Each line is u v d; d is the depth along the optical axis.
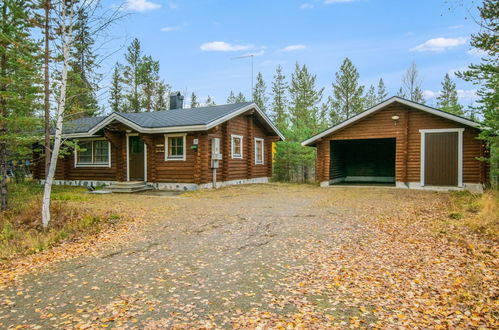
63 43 7.37
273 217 8.10
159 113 17.72
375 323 3.09
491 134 10.71
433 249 5.30
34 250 6.00
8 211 8.98
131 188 13.84
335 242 5.85
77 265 5.02
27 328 3.11
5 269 5.02
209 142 14.62
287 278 4.26
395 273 4.36
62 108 7.54
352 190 14.13
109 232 7.02
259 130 18.91
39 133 10.02
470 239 5.64
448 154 13.78
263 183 17.75
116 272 4.64
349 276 4.29
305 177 28.16
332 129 15.91
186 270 4.63
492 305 3.39
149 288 4.02
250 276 4.35
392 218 7.72
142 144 15.45
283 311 3.35
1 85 8.62
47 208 7.49
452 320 3.13
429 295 3.69
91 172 16.81
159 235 6.64
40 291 4.04
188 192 13.30
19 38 8.34
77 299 3.76
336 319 3.18
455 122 13.59
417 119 14.41
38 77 8.09
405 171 14.60
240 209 9.34
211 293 3.84
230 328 3.03
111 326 3.10
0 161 9.27
